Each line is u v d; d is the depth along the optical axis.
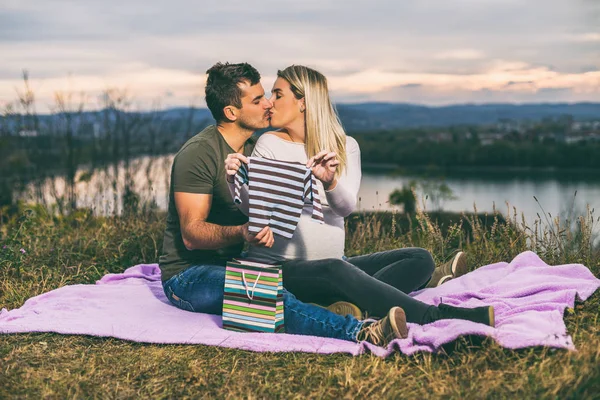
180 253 3.91
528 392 2.74
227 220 3.88
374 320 3.43
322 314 3.47
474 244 5.25
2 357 3.35
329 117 3.75
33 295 4.53
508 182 52.12
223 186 3.75
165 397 2.96
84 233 6.30
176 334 3.56
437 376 2.98
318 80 3.74
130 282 4.69
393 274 3.81
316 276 3.54
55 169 8.05
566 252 4.87
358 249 5.69
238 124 3.79
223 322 3.61
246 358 3.32
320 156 3.41
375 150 78.62
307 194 3.42
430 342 3.17
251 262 3.56
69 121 8.70
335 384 3.00
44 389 3.00
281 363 3.25
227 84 3.69
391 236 5.87
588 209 4.91
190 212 3.66
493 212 5.34
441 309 3.37
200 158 3.68
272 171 3.38
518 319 3.35
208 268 3.79
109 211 7.03
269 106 3.77
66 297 4.25
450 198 13.09
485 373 2.92
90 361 3.32
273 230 3.41
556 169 67.50
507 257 4.91
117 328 3.65
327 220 3.81
